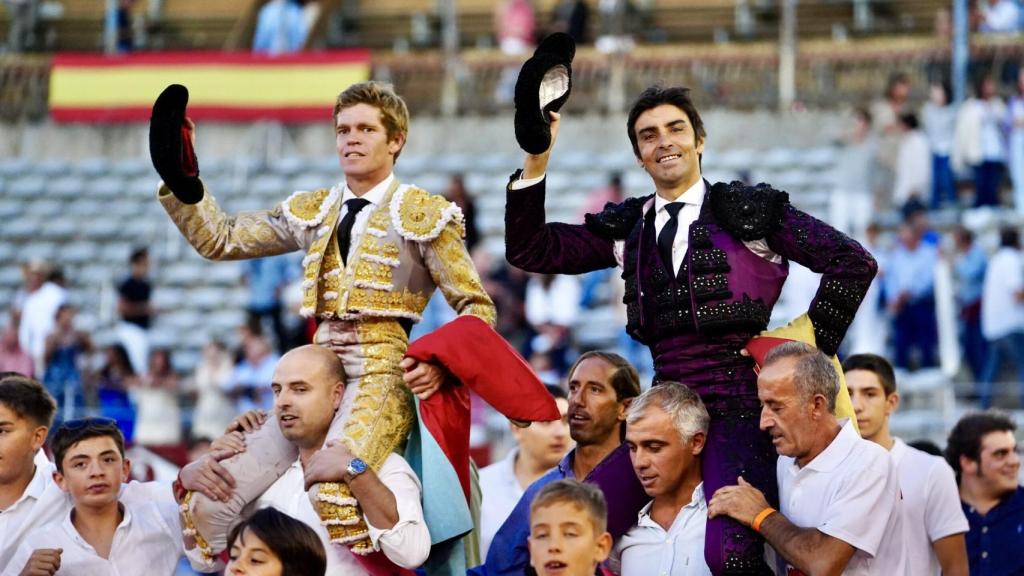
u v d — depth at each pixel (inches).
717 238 327.9
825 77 1138.7
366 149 329.7
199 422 729.6
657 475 320.2
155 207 1121.4
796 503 315.3
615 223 342.6
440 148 1157.7
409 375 317.1
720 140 1124.5
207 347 786.2
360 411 319.6
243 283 1029.8
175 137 323.0
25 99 1185.4
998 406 772.6
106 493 346.9
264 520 283.1
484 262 853.2
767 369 312.8
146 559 351.9
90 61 1162.6
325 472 311.1
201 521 329.7
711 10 1284.4
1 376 365.1
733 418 323.3
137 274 883.4
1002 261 780.0
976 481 423.8
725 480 319.3
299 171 1122.0
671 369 330.3
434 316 791.1
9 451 356.2
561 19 1191.6
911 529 374.9
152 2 1323.8
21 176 1152.2
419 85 1170.0
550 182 1083.9
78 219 1120.2
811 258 326.3
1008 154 975.0
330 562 319.3
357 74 1138.7
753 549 312.5
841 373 329.1
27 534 355.9
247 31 1235.2
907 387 772.6
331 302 327.0
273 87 1136.8
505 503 425.7
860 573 316.2
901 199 949.8
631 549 329.7
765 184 333.4
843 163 952.9
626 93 1148.5
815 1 1268.5
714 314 323.9
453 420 326.3
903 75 1016.9
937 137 982.4
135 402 714.8
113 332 902.4
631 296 335.3
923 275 802.8
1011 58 1087.0
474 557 353.7
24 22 1279.5
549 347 812.6
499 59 1174.3
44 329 799.1
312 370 320.8
